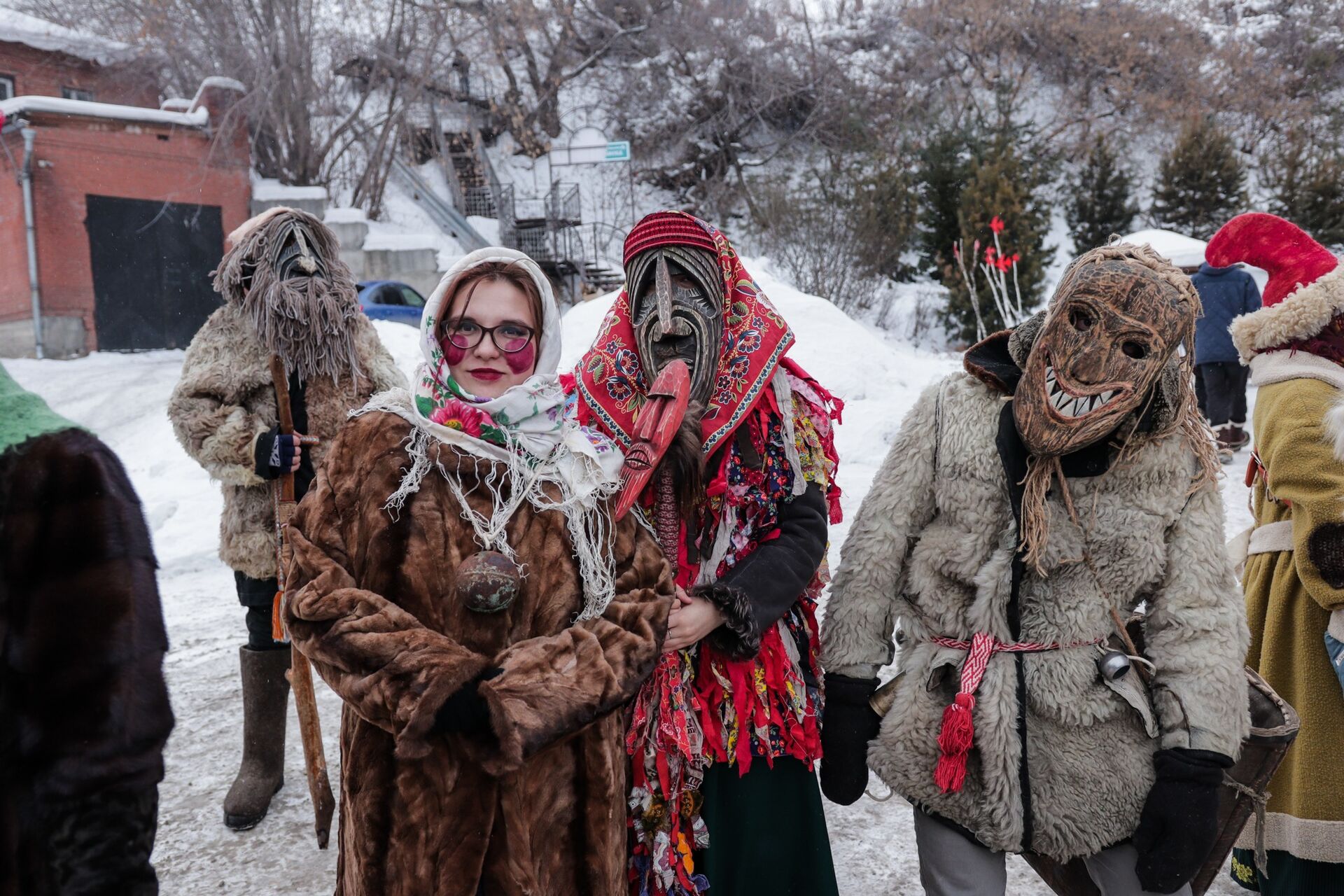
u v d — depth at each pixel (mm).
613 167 31469
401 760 1616
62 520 1187
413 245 22891
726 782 2043
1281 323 2396
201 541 6695
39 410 1258
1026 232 22219
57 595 1164
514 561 1671
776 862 2029
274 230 3041
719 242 2137
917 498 2014
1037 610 1878
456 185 28922
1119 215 26844
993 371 1960
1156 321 1735
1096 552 1854
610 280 27719
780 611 1981
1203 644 1822
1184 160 26938
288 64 23344
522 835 1634
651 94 31500
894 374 11047
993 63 32938
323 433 3008
